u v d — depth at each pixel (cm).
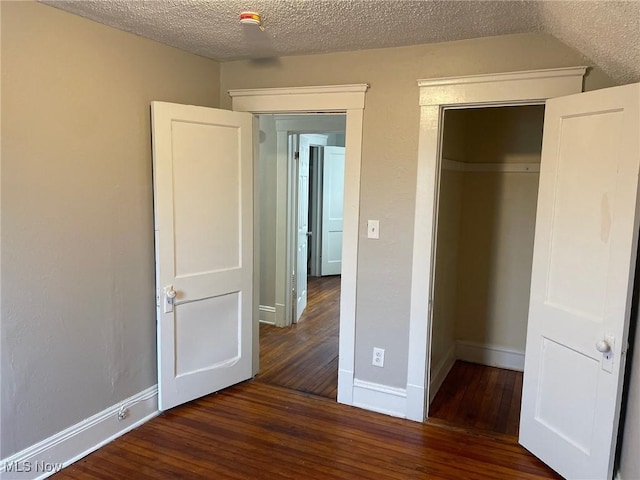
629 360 224
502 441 279
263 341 447
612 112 211
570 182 235
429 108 277
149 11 231
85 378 258
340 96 300
